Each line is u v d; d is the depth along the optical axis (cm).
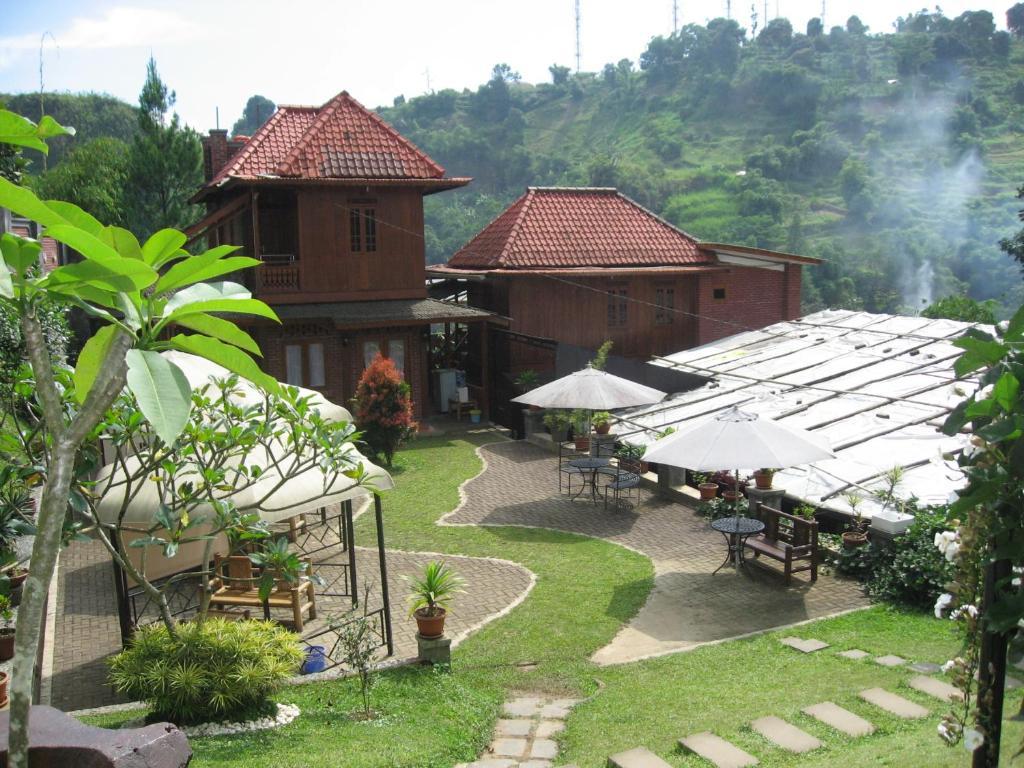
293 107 2914
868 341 2716
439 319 2594
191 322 465
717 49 13375
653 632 1193
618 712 906
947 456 438
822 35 13675
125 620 962
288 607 1202
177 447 784
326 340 2608
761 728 802
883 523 1316
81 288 410
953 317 3700
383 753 735
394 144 2727
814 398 2220
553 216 3212
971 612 447
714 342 3075
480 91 13212
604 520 1744
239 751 721
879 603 1238
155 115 3581
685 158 11362
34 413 794
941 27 13738
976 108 11312
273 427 862
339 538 1639
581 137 13250
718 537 1606
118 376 426
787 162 10512
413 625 1233
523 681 1034
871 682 917
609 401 1883
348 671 997
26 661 376
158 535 1219
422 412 2697
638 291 3100
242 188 2683
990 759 444
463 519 1772
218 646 827
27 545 1373
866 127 11288
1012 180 9631
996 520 405
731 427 1376
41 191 3856
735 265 3206
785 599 1288
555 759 800
